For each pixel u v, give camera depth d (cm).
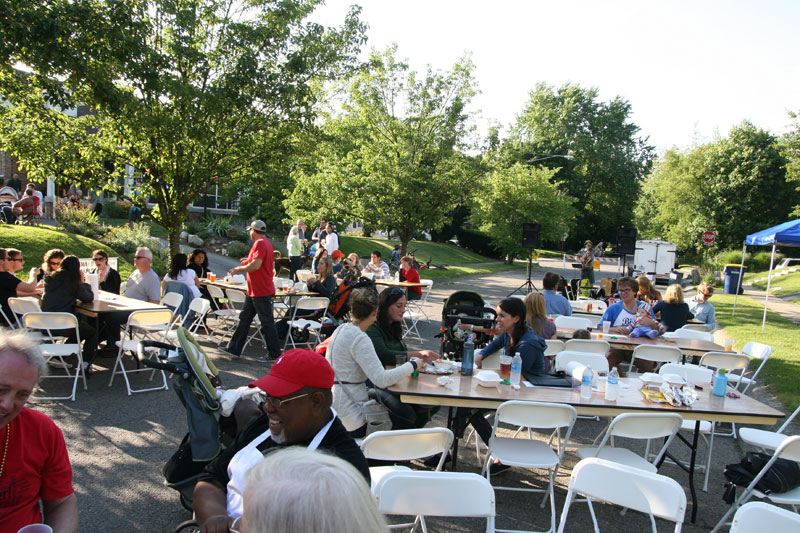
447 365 505
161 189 1071
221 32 1027
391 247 3225
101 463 456
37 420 227
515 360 459
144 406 592
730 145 4125
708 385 508
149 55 898
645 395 445
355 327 443
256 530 104
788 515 251
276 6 1048
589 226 5575
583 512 423
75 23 814
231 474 238
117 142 1028
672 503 281
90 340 684
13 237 1308
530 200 3406
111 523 369
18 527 217
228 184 1232
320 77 1127
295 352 243
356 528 104
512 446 432
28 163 994
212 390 342
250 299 803
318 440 238
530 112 5519
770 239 1280
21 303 675
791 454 380
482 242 4325
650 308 795
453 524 396
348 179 1997
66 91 913
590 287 1602
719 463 536
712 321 942
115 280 883
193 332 898
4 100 951
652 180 5659
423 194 2012
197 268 1015
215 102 949
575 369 476
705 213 4175
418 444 349
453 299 698
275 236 2659
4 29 717
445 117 2006
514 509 421
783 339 1160
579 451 438
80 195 2183
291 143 1128
